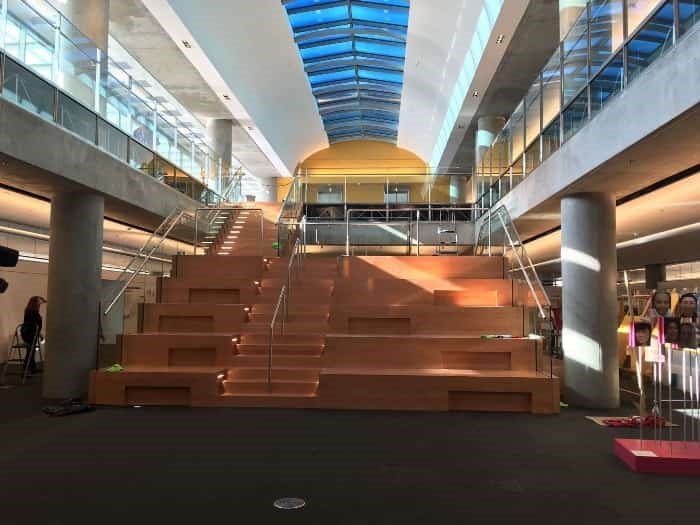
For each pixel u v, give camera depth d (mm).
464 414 7977
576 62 8703
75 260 9391
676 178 8352
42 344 13688
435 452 6066
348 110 29766
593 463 5695
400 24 18922
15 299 13203
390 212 19078
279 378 8812
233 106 19906
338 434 6805
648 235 14461
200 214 14148
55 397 9180
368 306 9945
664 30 5945
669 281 21859
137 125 11672
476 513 4379
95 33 11438
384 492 4836
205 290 10945
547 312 9078
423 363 8945
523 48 14617
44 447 6188
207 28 14961
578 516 4328
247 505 4527
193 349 9250
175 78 17531
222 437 6637
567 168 8586
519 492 4852
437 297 10836
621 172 7742
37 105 8039
